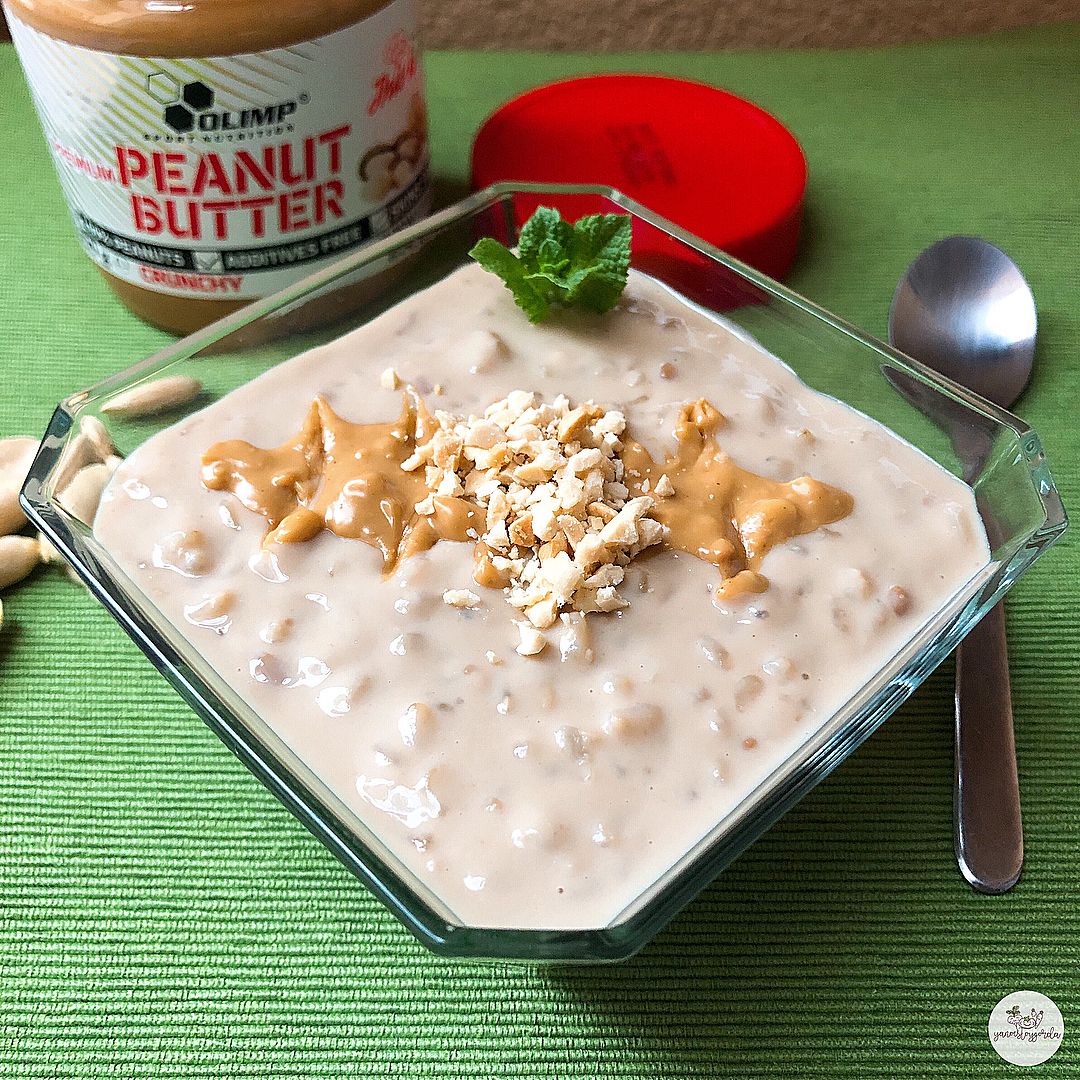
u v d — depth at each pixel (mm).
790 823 284
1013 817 281
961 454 299
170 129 310
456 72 439
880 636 276
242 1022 263
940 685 301
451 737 261
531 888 249
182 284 338
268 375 307
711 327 322
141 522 287
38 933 272
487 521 280
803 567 281
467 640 271
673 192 369
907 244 387
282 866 280
